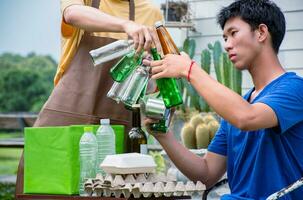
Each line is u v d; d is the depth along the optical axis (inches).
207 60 192.9
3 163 732.0
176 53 96.8
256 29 91.9
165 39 96.8
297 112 88.4
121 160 89.0
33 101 1047.0
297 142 90.4
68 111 111.7
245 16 91.7
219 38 225.9
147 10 117.8
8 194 328.5
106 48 98.7
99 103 112.4
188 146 149.9
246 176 93.0
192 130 149.8
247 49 91.9
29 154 103.9
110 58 98.8
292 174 89.6
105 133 102.3
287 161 89.5
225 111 85.8
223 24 94.3
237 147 94.9
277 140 89.8
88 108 111.4
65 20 110.8
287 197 89.2
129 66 96.7
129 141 105.9
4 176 475.5
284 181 89.7
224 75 185.9
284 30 94.3
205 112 176.4
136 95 95.3
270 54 93.0
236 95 86.1
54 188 101.0
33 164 103.4
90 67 112.4
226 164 104.0
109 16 105.4
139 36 98.1
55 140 101.0
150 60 96.5
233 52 92.6
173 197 92.0
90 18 106.7
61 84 113.3
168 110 98.0
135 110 105.3
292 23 211.2
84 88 112.1
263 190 90.6
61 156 100.2
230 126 96.6
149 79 98.3
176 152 101.1
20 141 235.8
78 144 100.9
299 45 210.2
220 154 103.5
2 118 335.3
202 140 147.6
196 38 231.3
